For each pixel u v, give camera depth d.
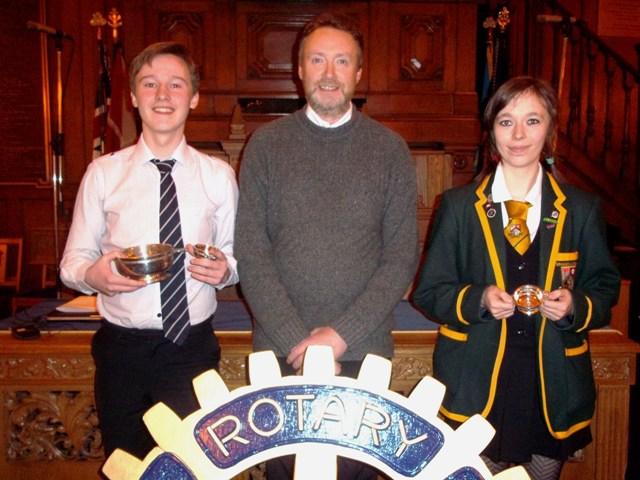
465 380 1.66
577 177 5.78
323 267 1.69
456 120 5.49
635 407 3.51
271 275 1.69
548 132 1.63
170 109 1.74
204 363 1.79
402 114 5.50
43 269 5.55
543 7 5.74
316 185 1.71
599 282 1.66
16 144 5.63
